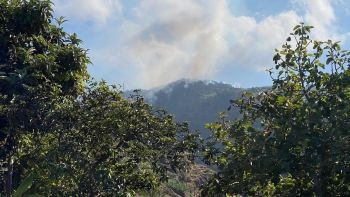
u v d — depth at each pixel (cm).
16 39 842
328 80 773
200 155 880
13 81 727
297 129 717
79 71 870
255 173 732
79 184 833
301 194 800
